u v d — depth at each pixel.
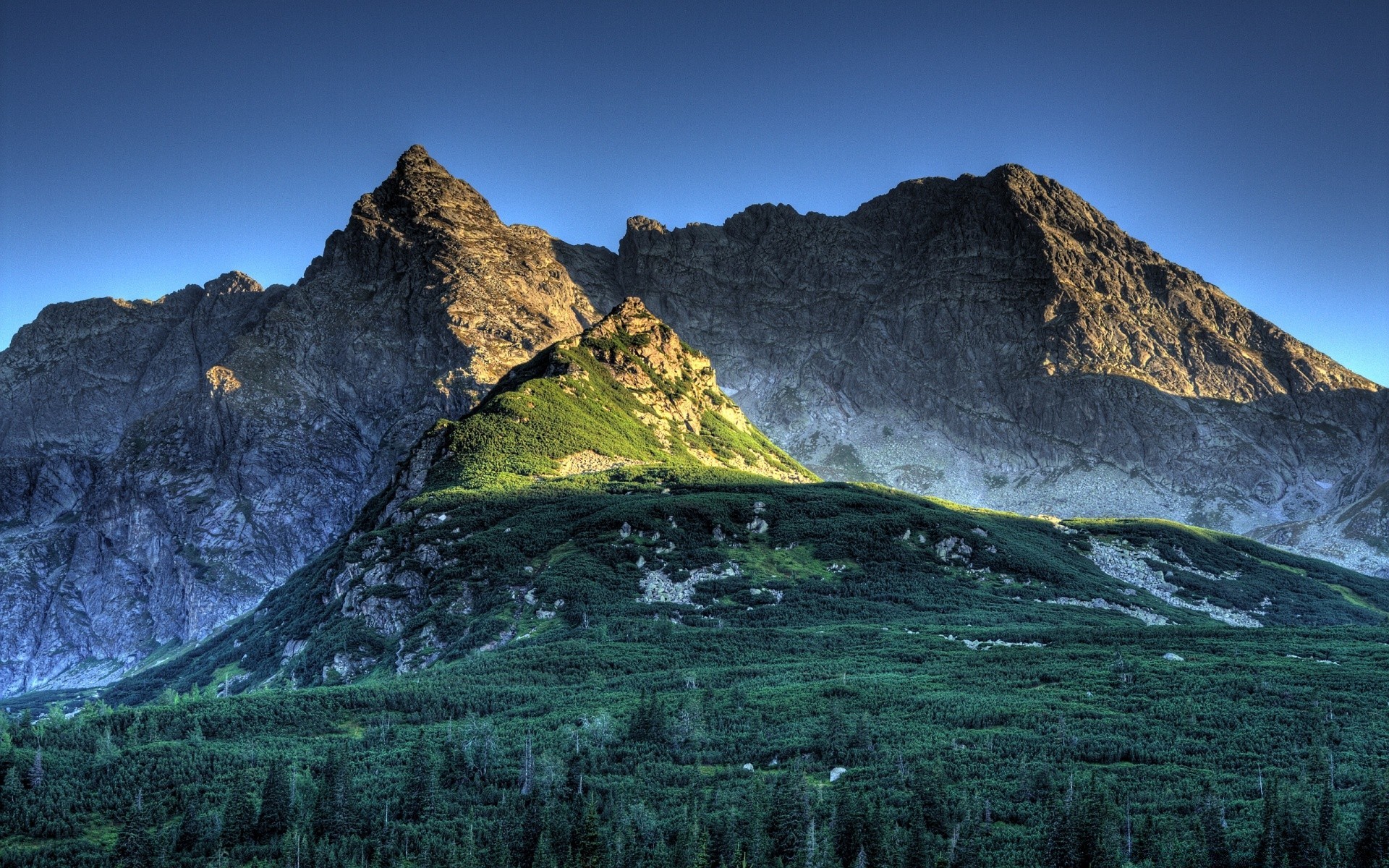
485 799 173.38
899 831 148.38
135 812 158.38
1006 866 140.62
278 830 164.38
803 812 150.25
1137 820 149.00
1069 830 140.88
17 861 156.25
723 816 156.12
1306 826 139.12
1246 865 139.38
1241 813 152.88
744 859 144.88
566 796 170.88
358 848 159.25
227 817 163.12
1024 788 163.38
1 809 170.38
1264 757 175.38
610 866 145.25
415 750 176.12
